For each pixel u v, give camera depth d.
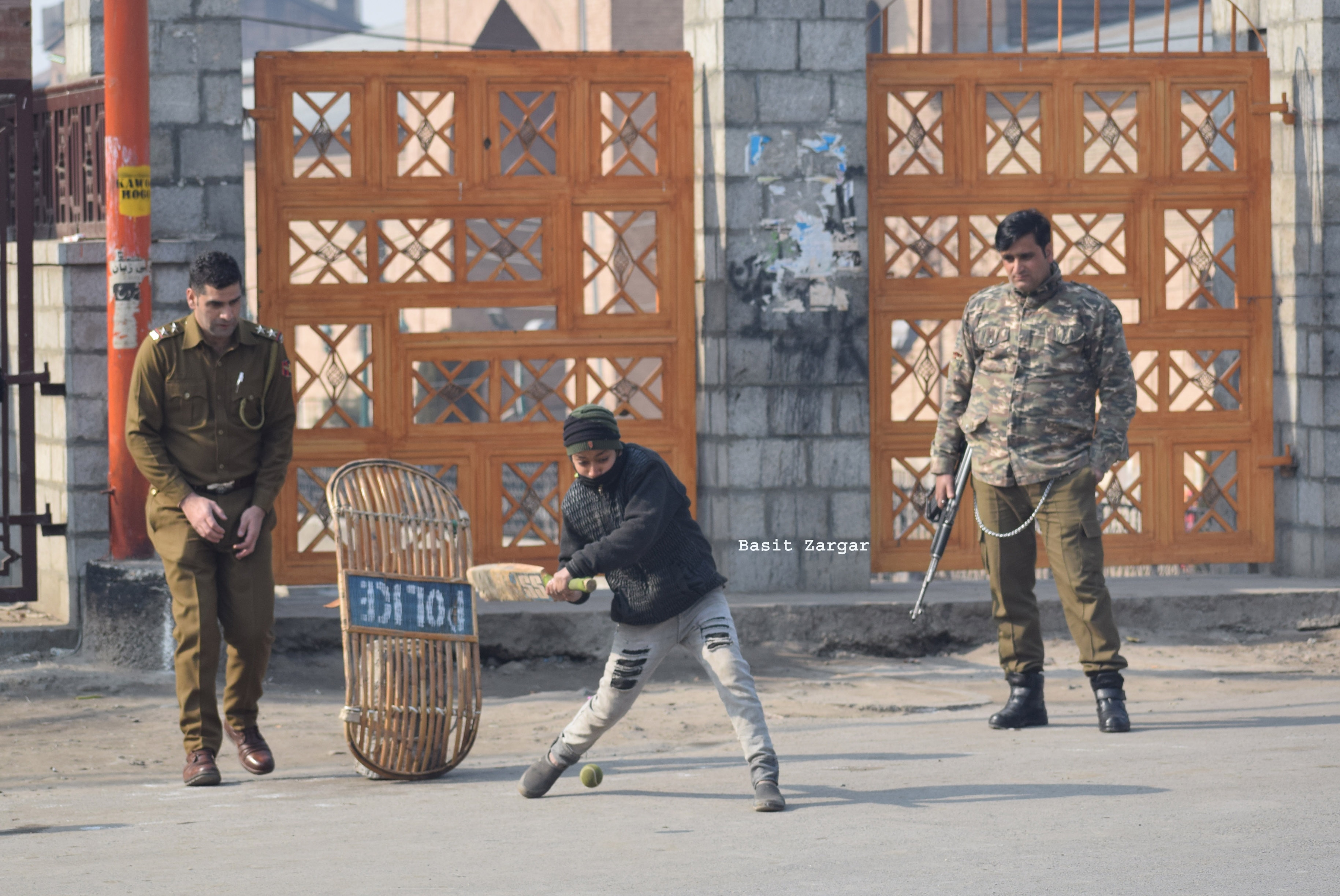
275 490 15.25
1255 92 25.33
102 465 21.45
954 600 23.33
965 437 18.05
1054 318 17.16
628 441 23.89
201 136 22.31
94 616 20.58
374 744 14.84
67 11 22.80
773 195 23.66
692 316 23.89
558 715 19.17
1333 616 24.14
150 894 9.67
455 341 23.56
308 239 53.19
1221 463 25.86
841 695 20.19
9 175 22.28
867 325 23.98
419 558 15.55
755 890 9.37
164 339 14.80
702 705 19.69
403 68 23.08
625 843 11.21
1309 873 9.32
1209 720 17.64
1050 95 24.72
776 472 23.89
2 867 10.84
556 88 23.52
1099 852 10.22
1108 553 25.33
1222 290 26.66
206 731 15.06
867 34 24.25
